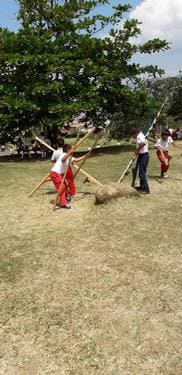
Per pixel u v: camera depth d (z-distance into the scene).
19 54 20.38
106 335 5.54
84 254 7.93
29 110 20.27
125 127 25.73
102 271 7.22
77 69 21.50
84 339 5.48
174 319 5.83
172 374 4.85
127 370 4.94
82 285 6.78
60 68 20.61
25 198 11.89
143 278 6.94
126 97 23.28
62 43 22.33
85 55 22.33
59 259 7.76
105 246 8.27
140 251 7.98
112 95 23.58
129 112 24.44
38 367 5.04
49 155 22.73
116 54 23.31
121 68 23.02
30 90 20.55
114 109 24.55
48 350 5.31
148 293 6.48
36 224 9.71
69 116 20.80
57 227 9.45
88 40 21.97
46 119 21.31
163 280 6.85
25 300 6.39
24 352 5.29
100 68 21.83
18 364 5.09
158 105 23.58
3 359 5.18
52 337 5.55
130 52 23.53
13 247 8.38
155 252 7.92
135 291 6.55
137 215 10.01
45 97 20.95
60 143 10.81
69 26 23.16
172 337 5.46
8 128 22.16
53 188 13.01
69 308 6.15
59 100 21.16
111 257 7.76
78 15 23.25
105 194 10.82
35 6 22.67
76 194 12.02
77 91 21.84
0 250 8.26
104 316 5.93
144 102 23.34
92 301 6.31
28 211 10.68
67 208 10.66
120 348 5.30
